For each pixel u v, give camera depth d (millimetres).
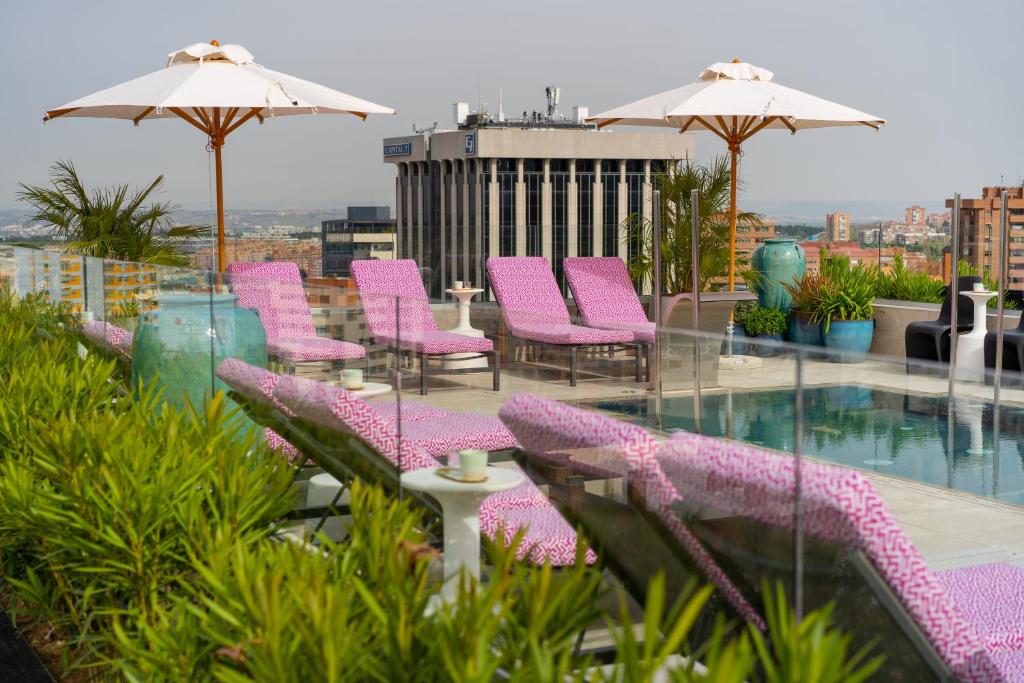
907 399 4074
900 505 4965
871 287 11172
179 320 4816
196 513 3121
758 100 9648
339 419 3441
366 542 2590
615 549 2842
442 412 4773
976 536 4574
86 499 3256
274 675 2033
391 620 2104
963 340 9273
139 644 2850
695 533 2492
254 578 2424
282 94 8812
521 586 2285
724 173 10797
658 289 8859
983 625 2807
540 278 9750
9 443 4305
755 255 11492
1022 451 4449
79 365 5301
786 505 2209
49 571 3865
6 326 6555
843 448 3934
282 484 3414
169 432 3629
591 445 2793
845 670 1898
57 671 3645
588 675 2797
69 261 6387
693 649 2658
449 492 3217
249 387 4242
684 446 2500
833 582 2156
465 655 2020
